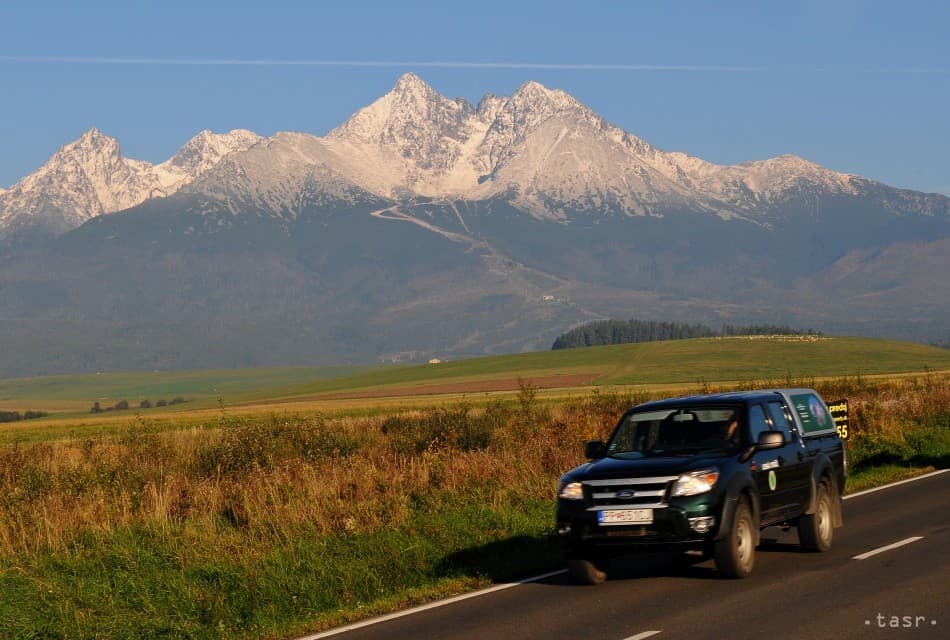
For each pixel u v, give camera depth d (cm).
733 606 1328
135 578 1559
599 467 1530
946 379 7481
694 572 1582
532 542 1848
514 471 2484
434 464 2553
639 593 1447
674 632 1210
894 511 2120
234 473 2777
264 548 1736
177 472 2834
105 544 1803
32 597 1465
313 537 1803
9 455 3056
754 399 1666
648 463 1505
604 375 18888
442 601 1482
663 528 1453
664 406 1652
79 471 2603
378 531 1830
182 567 1634
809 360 19975
